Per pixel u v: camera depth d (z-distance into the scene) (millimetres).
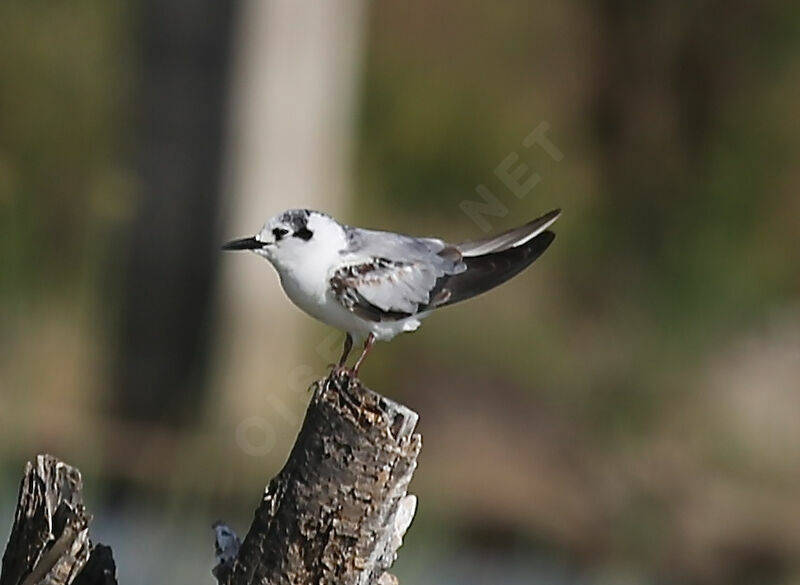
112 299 16438
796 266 19500
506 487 16250
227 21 16438
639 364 18094
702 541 16234
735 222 19500
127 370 16391
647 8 20641
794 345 18672
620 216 19734
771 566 16078
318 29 16688
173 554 11602
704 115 20344
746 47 20375
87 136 16531
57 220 16281
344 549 6379
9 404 14828
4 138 16141
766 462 17234
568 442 17391
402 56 20812
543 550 15555
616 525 16156
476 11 21281
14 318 15539
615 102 20797
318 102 16922
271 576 6438
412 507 6836
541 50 21109
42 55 16500
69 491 6566
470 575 14430
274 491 6457
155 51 16594
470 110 20438
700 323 18734
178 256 16641
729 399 17875
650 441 17453
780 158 19969
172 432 15602
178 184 16719
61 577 6441
